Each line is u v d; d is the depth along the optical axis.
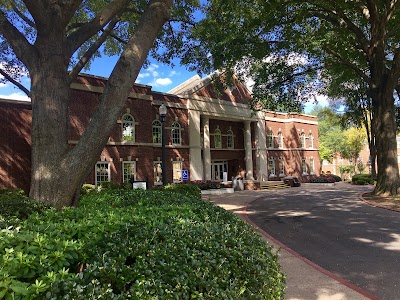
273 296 3.37
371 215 12.48
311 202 17.36
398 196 16.80
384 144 18.16
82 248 3.00
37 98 6.58
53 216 4.39
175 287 2.53
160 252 2.94
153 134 25.30
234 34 15.61
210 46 15.62
